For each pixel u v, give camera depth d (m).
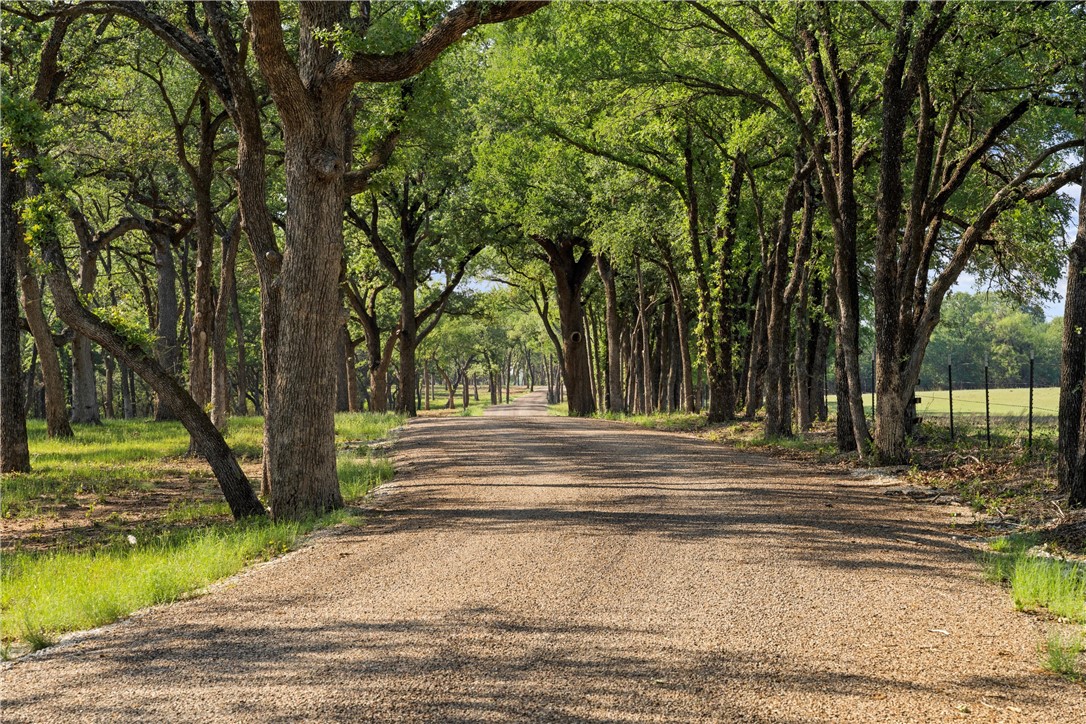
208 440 11.98
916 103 18.19
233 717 4.45
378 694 4.73
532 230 33.88
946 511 10.77
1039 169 17.48
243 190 13.35
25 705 4.73
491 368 93.50
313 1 11.45
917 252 15.09
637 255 33.03
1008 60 14.53
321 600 6.95
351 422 30.05
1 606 7.09
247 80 13.32
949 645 5.56
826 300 23.58
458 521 10.55
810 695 4.68
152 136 22.70
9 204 17.36
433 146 19.55
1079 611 6.22
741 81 19.58
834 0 15.10
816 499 11.77
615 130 20.72
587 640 5.69
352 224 39.50
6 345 17.64
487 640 5.71
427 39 10.85
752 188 23.62
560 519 10.45
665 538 9.19
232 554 8.77
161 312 35.56
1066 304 10.84
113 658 5.55
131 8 14.10
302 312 11.50
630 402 47.47
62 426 25.80
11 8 17.59
